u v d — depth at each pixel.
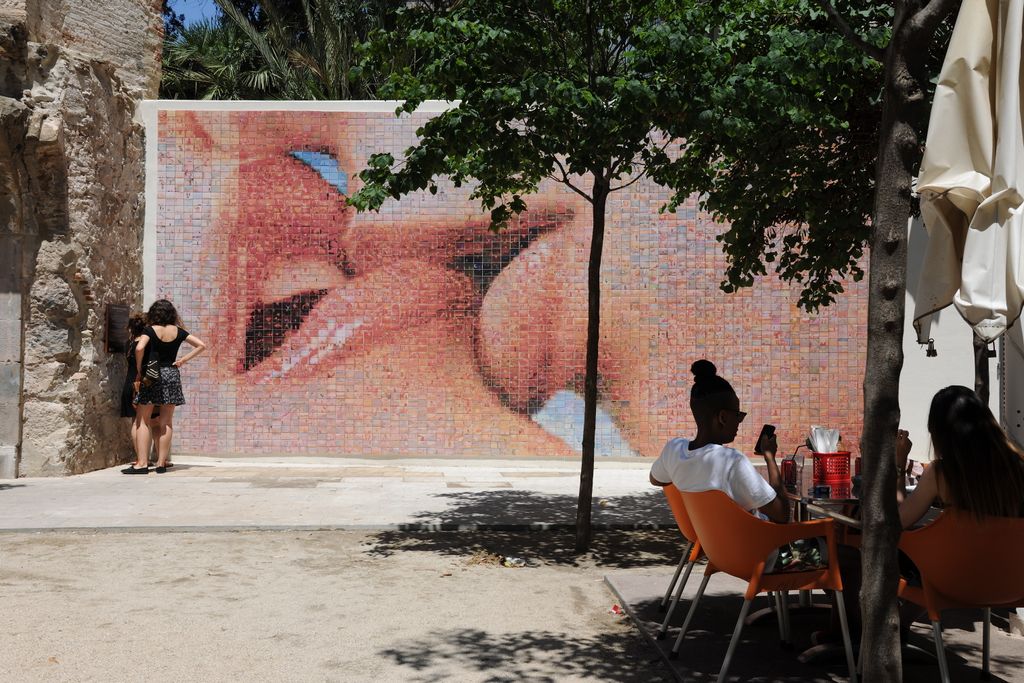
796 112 5.57
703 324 11.90
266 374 11.80
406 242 11.84
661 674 4.31
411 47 6.37
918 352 12.09
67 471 10.34
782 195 6.48
